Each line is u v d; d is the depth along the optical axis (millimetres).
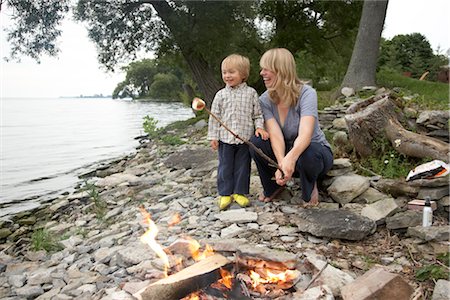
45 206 6715
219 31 14781
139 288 2689
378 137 4980
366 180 4246
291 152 3668
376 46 11805
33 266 3965
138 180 6645
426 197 3666
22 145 14141
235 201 4277
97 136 16328
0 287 3469
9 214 6508
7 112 36844
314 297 2410
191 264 3016
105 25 14578
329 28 19672
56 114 32312
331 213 3619
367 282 2484
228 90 4273
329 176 4461
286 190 4457
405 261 3020
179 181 6137
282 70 3867
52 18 14117
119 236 4137
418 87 11508
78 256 3914
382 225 3598
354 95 10375
